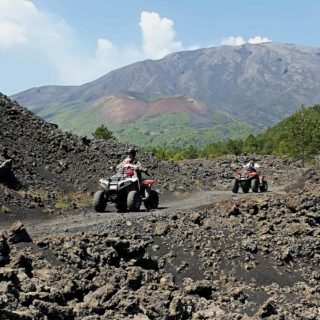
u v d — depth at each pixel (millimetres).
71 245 11156
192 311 10570
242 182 29828
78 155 27453
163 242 13523
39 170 23750
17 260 9844
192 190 29984
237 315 10594
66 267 10453
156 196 19328
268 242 14609
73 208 20141
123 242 12031
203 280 12180
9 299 7906
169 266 12664
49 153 26172
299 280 13594
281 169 48531
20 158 23688
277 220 15891
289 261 14227
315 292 12805
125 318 8922
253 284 12781
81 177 24953
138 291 10344
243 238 14492
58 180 23672
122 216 16203
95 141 32562
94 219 16031
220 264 13297
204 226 14711
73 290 9672
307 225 15578
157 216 15008
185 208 17781
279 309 11336
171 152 91188
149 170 31031
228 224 15102
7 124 26812
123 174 18406
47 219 17656
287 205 17094
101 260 11211
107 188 17938
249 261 13656
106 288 9594
